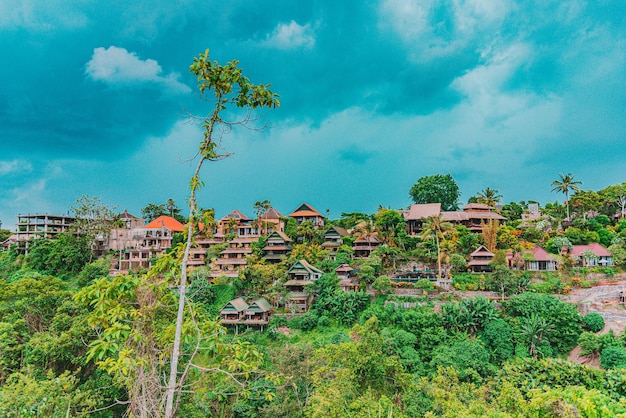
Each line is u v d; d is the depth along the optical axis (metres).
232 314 57.75
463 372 38.25
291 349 36.06
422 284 57.28
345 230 86.00
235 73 11.66
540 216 83.50
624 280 55.69
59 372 31.16
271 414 32.09
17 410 19.20
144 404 10.86
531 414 20.14
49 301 38.91
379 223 80.38
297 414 30.95
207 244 81.44
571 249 63.78
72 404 22.59
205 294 61.44
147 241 85.75
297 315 57.84
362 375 28.80
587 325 45.50
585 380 31.36
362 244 76.12
